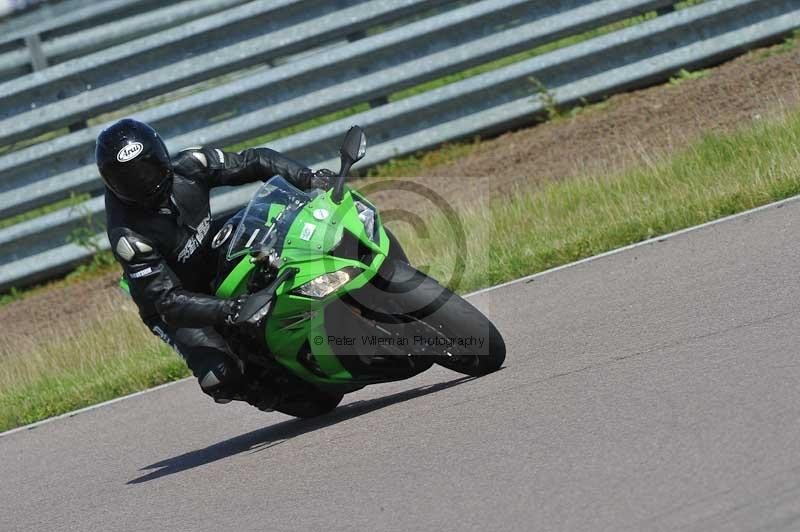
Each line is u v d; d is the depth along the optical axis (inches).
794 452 573.9
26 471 1086.4
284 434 960.9
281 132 2202.3
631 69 1975.9
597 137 1828.2
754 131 1491.1
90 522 833.5
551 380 836.6
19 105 1984.5
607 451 648.4
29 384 1455.5
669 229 1301.7
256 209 863.1
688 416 671.1
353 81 1984.5
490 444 722.2
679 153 1541.6
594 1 1984.5
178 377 1338.6
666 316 941.8
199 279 924.6
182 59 1984.5
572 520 563.5
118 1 1999.3
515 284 1273.4
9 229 1977.1
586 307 1064.8
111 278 1930.4
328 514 681.0
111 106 1980.8
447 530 596.1
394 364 871.7
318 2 1993.1
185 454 991.6
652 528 530.6
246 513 735.7
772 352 756.6
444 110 1993.1
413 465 728.3
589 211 1440.7
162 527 763.4
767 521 509.0
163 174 866.1
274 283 808.3
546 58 1969.7
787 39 1984.5
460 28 1982.0
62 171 1989.4
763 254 1058.7
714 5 1956.2
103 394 1341.0
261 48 1980.8
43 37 2007.9
